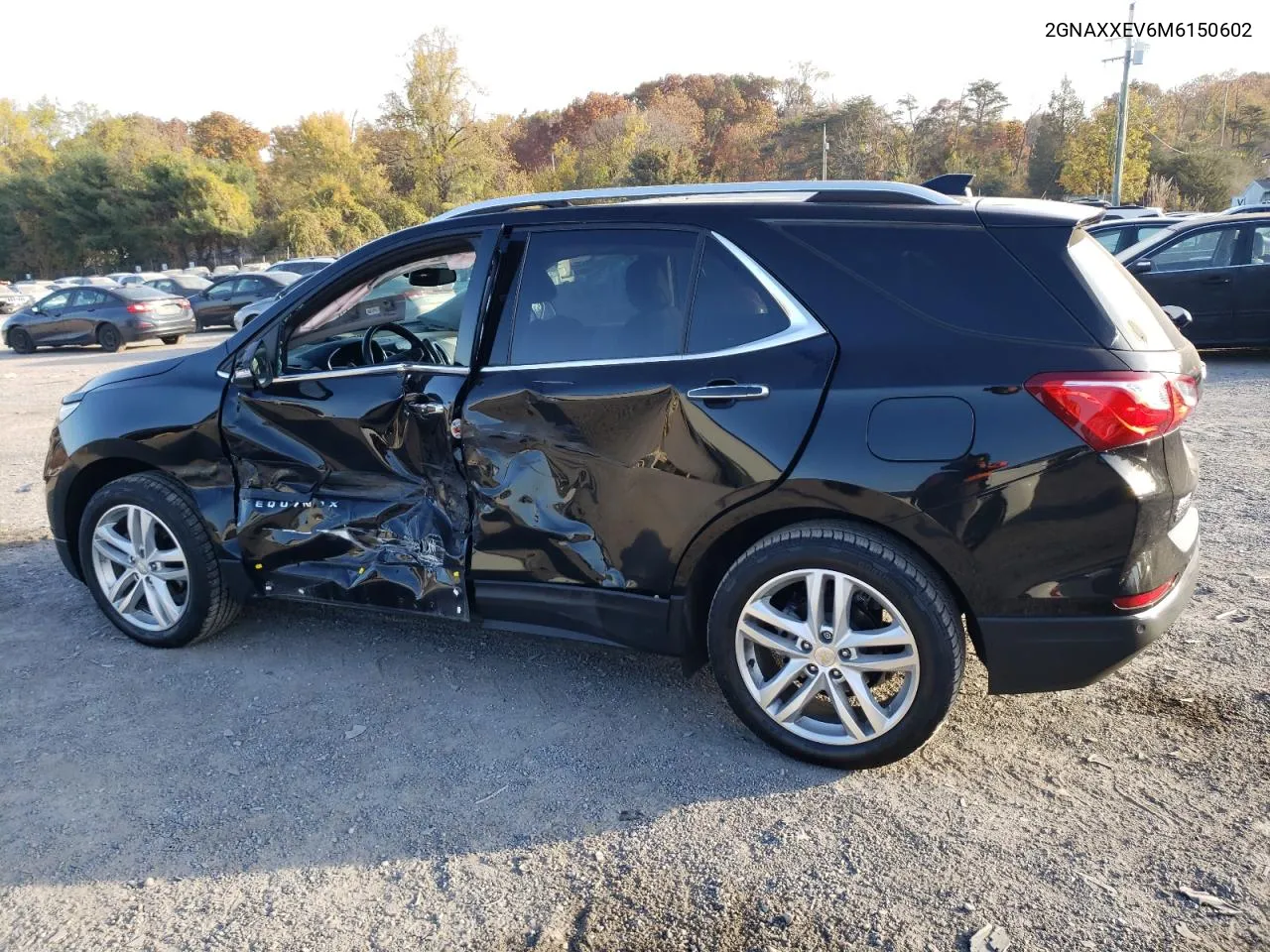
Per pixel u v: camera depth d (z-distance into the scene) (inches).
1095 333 107.1
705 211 124.7
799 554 115.6
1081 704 134.3
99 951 93.0
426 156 2532.0
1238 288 412.2
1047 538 107.0
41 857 107.0
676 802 114.8
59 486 164.6
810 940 91.7
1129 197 2127.2
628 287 126.6
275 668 152.9
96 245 2733.8
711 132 4178.2
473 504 134.1
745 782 118.6
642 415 121.3
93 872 104.6
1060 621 108.9
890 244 116.3
